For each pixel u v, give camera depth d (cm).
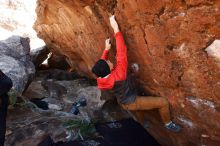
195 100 350
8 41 773
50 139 507
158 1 301
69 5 472
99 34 464
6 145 505
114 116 618
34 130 526
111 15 384
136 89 453
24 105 606
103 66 389
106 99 650
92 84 889
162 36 328
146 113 470
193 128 390
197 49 299
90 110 649
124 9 352
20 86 661
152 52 362
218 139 363
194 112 364
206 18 269
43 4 621
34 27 924
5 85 398
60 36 734
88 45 563
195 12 274
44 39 952
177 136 439
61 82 891
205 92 327
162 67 364
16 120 564
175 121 412
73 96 782
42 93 802
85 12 450
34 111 600
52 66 1162
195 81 329
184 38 304
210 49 288
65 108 721
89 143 508
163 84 386
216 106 329
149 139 528
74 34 601
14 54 751
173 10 294
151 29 336
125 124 559
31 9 1361
